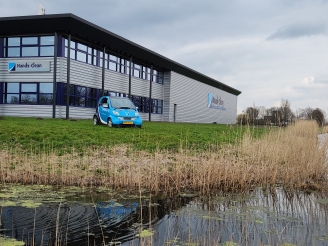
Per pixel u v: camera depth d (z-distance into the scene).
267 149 9.45
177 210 5.53
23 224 4.44
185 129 16.67
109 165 8.15
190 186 7.24
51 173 7.29
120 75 27.66
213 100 46.34
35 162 8.20
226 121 52.69
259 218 5.20
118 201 5.89
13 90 22.17
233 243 4.09
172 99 35.09
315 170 8.39
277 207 5.91
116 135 11.96
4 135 10.67
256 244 4.08
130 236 4.22
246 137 10.89
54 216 4.85
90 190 6.56
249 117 11.42
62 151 9.43
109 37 23.61
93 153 9.30
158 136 12.38
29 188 6.54
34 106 21.62
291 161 8.98
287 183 7.84
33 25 20.69
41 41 21.59
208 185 6.97
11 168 7.71
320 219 5.20
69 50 20.47
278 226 4.82
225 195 6.73
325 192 7.29
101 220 4.79
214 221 4.99
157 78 33.94
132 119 15.07
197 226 4.73
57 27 20.53
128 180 7.00
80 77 22.86
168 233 4.38
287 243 4.13
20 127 12.07
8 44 22.23
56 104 21.14
